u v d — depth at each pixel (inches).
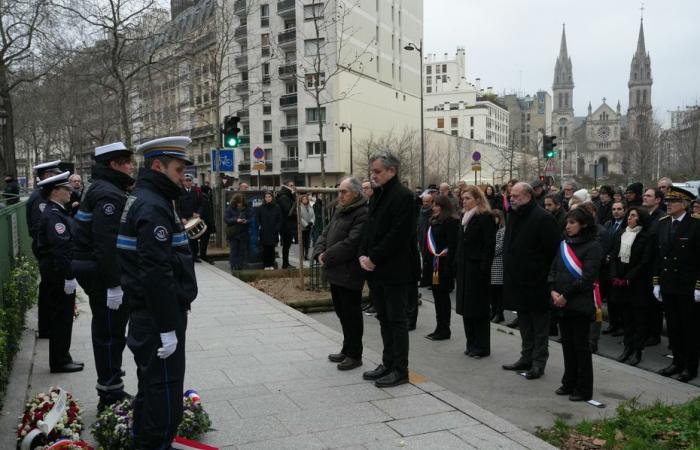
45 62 1030.4
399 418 179.6
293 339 273.0
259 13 1859.0
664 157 3147.1
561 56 5767.7
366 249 218.2
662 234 271.1
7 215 311.7
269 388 205.5
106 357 177.8
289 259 617.3
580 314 217.6
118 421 149.9
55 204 216.4
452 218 308.3
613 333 345.7
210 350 253.3
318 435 166.2
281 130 2004.2
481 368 263.9
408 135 2103.8
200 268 507.8
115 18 790.5
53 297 215.8
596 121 5251.0
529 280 247.3
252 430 169.2
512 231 252.8
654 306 320.8
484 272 273.0
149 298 130.3
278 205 514.0
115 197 173.8
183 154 142.0
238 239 506.9
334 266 230.2
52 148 2402.8
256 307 343.6
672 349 266.1
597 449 169.2
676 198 267.0
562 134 5679.1
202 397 195.8
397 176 210.2
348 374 222.4
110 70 828.0
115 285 170.9
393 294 208.4
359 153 1909.4
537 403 219.5
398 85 2252.7
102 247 170.2
